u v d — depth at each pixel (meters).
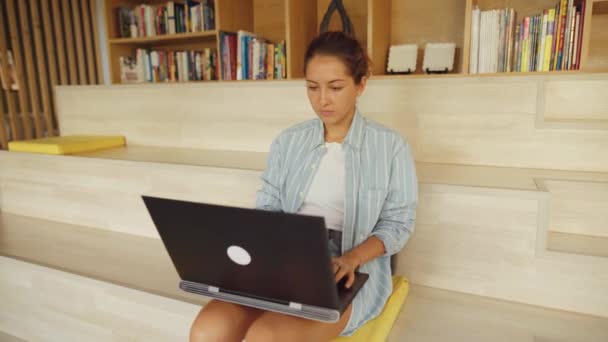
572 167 1.57
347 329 0.99
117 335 1.53
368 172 1.07
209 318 0.93
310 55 0.97
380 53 2.40
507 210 1.29
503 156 1.65
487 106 1.63
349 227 1.07
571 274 1.25
